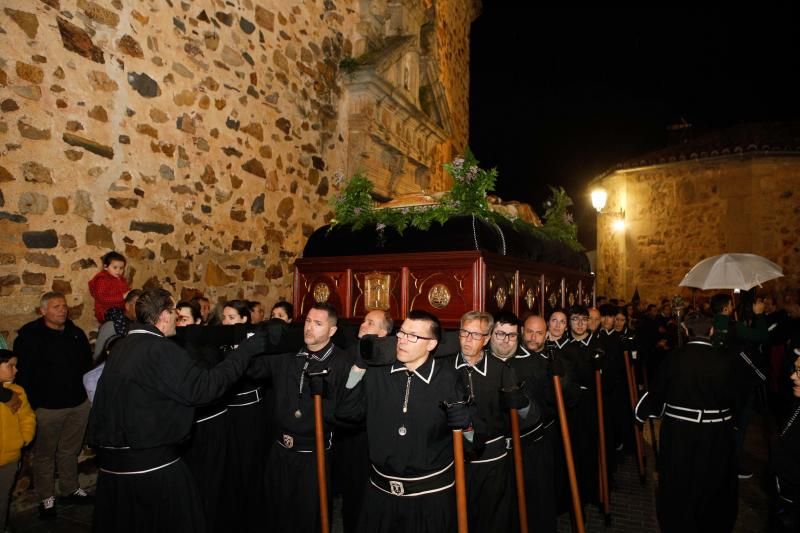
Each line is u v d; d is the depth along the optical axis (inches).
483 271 162.7
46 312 171.0
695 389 152.9
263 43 270.7
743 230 470.6
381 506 108.7
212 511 147.3
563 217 273.1
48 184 178.2
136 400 111.3
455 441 107.5
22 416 155.6
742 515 182.9
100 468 115.0
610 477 202.7
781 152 454.0
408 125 385.7
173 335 126.6
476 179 178.7
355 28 344.2
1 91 166.9
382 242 182.2
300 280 194.5
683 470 152.4
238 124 254.2
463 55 560.4
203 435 148.2
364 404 113.6
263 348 124.4
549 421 155.5
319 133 308.2
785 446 125.3
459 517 107.0
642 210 526.0
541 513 147.1
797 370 126.3
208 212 237.5
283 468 134.0
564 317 182.4
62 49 182.9
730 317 219.8
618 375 209.9
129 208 204.1
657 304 510.6
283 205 281.1
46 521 165.9
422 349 108.3
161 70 217.6
